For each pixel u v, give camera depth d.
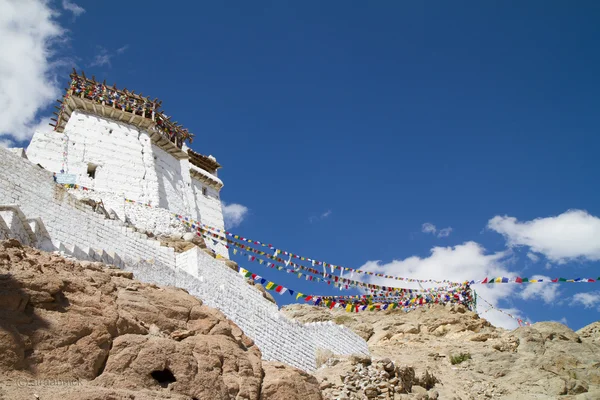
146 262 23.70
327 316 43.78
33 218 20.61
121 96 43.00
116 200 36.88
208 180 49.41
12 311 14.66
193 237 35.09
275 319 27.83
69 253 20.98
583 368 33.94
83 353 15.12
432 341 39.84
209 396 16.62
